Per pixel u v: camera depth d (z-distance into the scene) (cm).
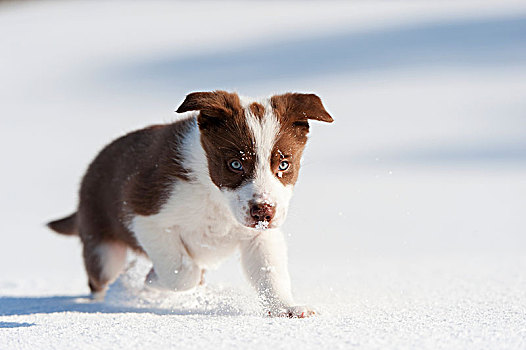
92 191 710
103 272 714
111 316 532
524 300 583
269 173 545
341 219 1288
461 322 471
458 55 3316
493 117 2336
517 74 2920
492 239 1142
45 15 5312
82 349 419
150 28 4731
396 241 1130
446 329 447
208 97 567
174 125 642
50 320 519
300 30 4216
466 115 2383
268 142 547
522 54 3231
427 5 4494
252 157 544
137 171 626
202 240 607
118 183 660
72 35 4628
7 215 1558
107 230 709
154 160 614
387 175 1723
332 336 429
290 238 626
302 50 3712
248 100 590
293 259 973
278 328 453
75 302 693
